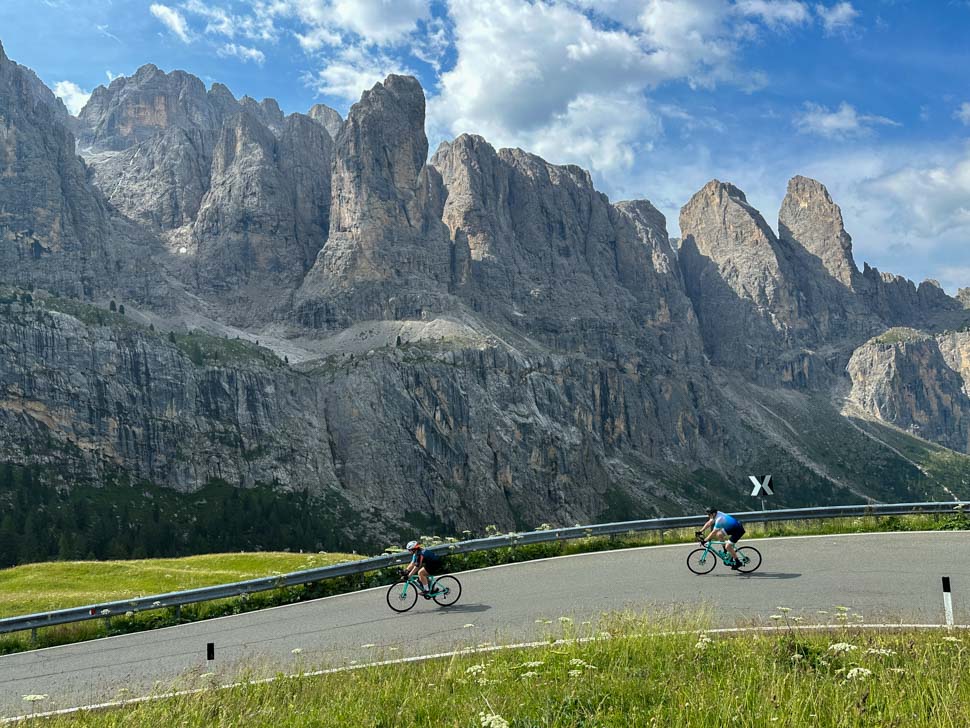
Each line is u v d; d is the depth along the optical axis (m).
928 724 14.01
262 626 31.36
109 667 26.86
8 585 49.31
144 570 52.47
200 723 18.11
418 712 17.25
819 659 18.64
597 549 42.44
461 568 39.41
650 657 20.02
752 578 32.31
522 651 22.23
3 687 25.41
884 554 36.09
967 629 22.00
